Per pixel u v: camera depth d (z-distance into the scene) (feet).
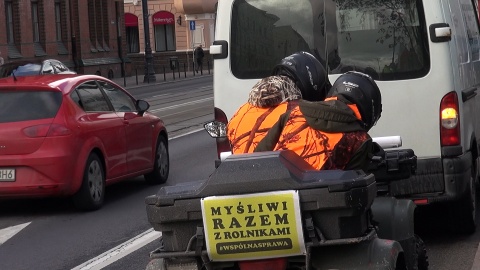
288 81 18.07
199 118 91.61
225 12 30.91
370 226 16.57
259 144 17.47
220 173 15.72
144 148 46.29
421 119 29.63
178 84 180.65
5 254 32.96
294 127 17.25
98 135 41.39
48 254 32.60
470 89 32.58
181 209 15.79
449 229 32.42
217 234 15.69
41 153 38.81
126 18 274.98
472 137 32.63
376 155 20.18
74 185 39.70
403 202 19.13
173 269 16.29
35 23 176.55
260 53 30.63
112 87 45.24
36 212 41.47
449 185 29.63
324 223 15.69
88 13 200.44
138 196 44.91
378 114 18.76
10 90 39.93
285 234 15.53
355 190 15.52
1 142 38.88
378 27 29.78
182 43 273.13
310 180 15.89
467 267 27.78
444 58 29.40
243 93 30.81
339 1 30.01
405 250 18.71
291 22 30.40
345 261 15.92
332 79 30.04
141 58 272.51
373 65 29.86
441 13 29.40
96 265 30.53
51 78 41.57
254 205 15.51
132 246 33.32
